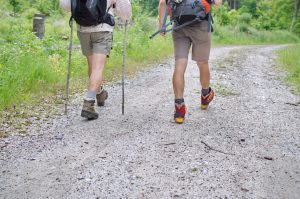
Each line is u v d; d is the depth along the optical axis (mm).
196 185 3354
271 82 8492
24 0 26609
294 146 4355
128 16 5176
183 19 4801
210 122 5090
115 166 3701
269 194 3238
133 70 9266
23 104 5637
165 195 3178
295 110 5945
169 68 10086
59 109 5551
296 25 52906
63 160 3832
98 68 5062
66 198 3125
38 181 3404
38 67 7098
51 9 27734
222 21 37031
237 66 11219
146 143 4289
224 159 3906
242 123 5117
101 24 5027
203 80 5402
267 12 58844
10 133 4527
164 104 5984
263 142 4438
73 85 7066
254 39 36438
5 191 3230
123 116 5281
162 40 16125
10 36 12383
